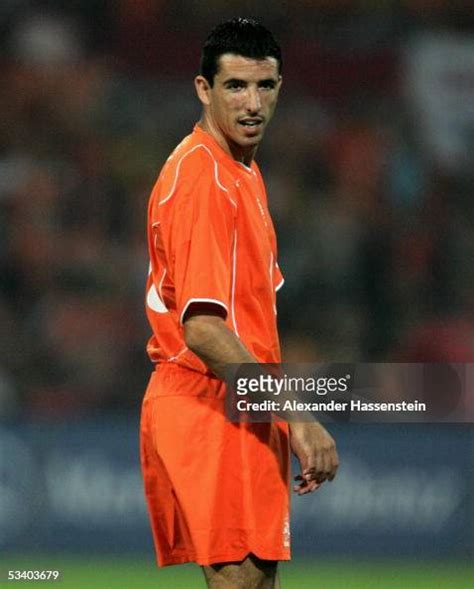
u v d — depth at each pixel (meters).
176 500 14.13
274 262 14.47
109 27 51.56
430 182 50.22
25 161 49.03
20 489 34.62
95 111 50.62
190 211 13.23
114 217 48.03
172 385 13.93
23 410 42.12
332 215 47.81
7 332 43.41
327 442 13.08
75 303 44.78
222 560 13.42
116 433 35.09
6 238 46.03
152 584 30.09
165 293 13.91
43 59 51.09
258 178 14.46
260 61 13.66
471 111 51.22
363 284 46.31
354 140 50.16
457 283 47.38
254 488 13.54
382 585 30.28
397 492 35.06
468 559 35.03
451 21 52.38
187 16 51.47
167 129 50.59
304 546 34.59
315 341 44.28
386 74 51.28
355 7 52.47
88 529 34.66
